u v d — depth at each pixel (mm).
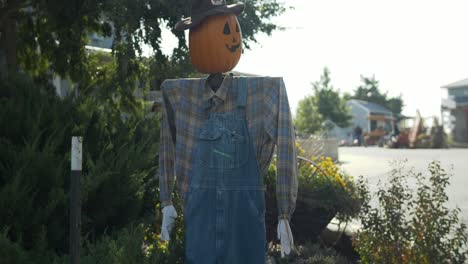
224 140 3160
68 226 4035
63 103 5191
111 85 7945
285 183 3125
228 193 3119
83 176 4258
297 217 5797
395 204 4414
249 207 3117
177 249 3514
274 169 5793
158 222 5391
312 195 5715
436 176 4328
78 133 4945
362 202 4957
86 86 8656
